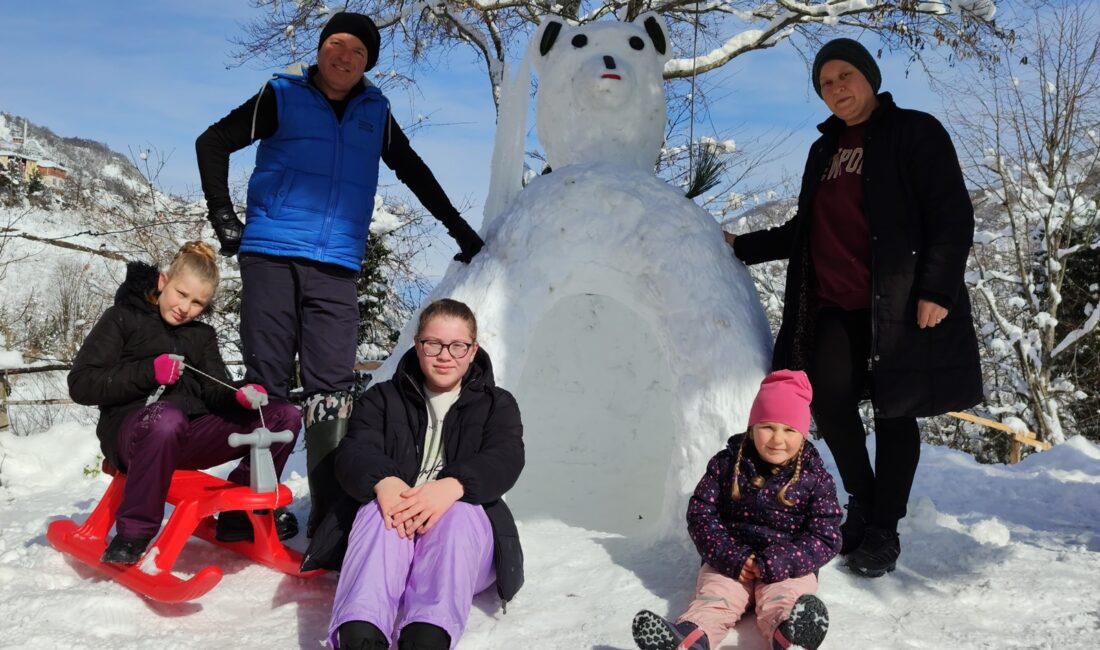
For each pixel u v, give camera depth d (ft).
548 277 10.65
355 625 6.72
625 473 12.91
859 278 9.35
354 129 10.24
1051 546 10.91
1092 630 7.80
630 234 10.57
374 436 8.54
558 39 12.55
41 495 13.99
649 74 12.16
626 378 12.94
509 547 8.12
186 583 7.68
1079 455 17.72
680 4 30.96
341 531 8.21
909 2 28.99
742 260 11.05
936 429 45.68
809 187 9.76
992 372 45.19
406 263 30.94
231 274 28.30
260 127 9.96
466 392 8.71
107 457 9.36
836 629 7.80
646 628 6.87
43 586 8.88
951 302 8.72
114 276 40.60
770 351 10.34
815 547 7.89
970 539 10.62
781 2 28.91
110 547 8.45
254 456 8.35
